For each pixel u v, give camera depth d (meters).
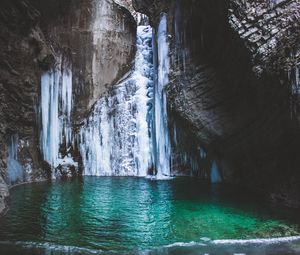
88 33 19.91
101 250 9.12
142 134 19.30
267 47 12.29
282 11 12.19
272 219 11.41
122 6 21.08
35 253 8.88
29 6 16.30
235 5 12.89
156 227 10.81
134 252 9.03
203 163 17.31
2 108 15.42
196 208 12.66
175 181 16.97
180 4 17.39
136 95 19.91
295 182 12.91
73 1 19.25
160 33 18.34
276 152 13.64
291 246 9.36
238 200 13.59
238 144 15.13
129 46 21.20
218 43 15.30
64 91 19.00
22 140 16.92
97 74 20.05
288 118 12.16
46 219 11.45
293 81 11.62
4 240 9.66
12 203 13.19
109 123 19.66
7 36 15.62
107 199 13.93
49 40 18.62
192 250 9.17
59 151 18.81
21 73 16.31
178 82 17.28
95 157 19.28
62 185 16.34
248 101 14.37
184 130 17.34
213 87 16.09
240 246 9.40
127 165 19.25
